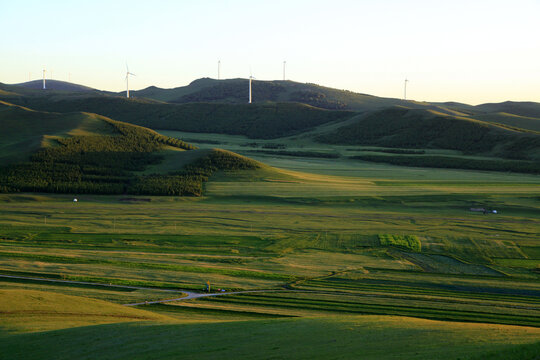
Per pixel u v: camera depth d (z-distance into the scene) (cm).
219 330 4031
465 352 3002
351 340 3547
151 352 3450
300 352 3281
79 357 3434
